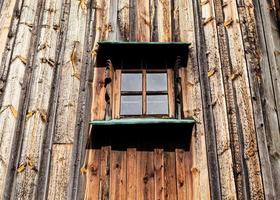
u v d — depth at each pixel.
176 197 3.75
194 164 3.88
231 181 3.75
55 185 3.79
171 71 4.41
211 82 4.29
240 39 4.50
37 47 4.53
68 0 4.89
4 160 3.88
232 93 4.20
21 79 4.32
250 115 4.04
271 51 4.43
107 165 3.87
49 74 4.37
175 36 4.67
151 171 3.85
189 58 4.47
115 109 4.19
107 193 3.75
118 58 4.45
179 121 3.97
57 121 4.11
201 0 4.87
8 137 3.99
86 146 3.96
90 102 4.23
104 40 4.62
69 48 4.55
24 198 3.70
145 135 3.99
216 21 4.68
